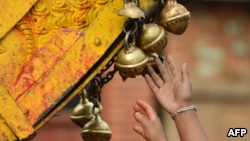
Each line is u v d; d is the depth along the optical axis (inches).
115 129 389.7
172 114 212.8
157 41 202.8
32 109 201.8
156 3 204.7
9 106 201.2
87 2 203.8
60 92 202.4
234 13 406.3
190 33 402.3
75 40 203.3
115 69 218.7
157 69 216.7
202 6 403.9
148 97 391.9
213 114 404.8
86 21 203.9
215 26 405.1
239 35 406.6
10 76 202.7
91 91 219.9
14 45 203.6
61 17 204.1
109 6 203.0
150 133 213.2
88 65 202.7
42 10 204.2
